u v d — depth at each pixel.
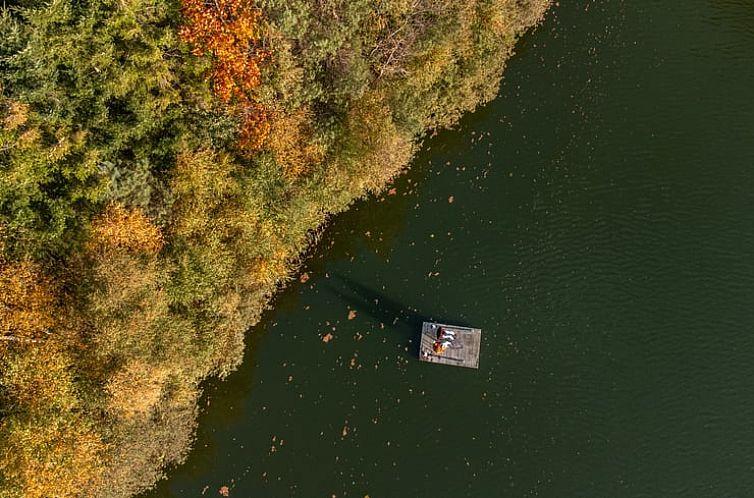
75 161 24.67
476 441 32.03
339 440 32.09
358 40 28.20
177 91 25.70
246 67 25.53
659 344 33.16
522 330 33.28
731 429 32.16
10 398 25.08
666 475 31.77
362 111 28.77
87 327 25.28
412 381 32.66
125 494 29.73
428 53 30.19
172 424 30.81
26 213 24.66
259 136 27.44
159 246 26.83
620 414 32.41
